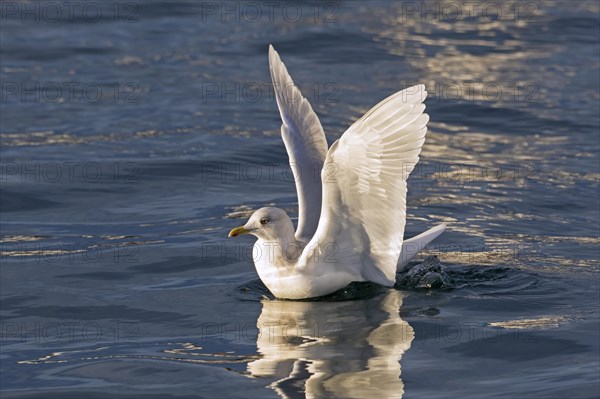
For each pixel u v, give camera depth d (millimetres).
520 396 9312
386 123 10773
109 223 15398
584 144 19000
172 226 15211
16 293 12609
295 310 11836
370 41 26156
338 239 11938
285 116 13453
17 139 19438
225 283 12906
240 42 26328
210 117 20859
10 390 9859
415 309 11719
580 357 10242
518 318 11391
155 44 26312
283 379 9789
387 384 9633
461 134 19656
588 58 24641
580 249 13836
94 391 9742
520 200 16047
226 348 10672
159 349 10750
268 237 12156
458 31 27016
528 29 27125
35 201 16344
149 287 12797
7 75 23578
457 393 9398
